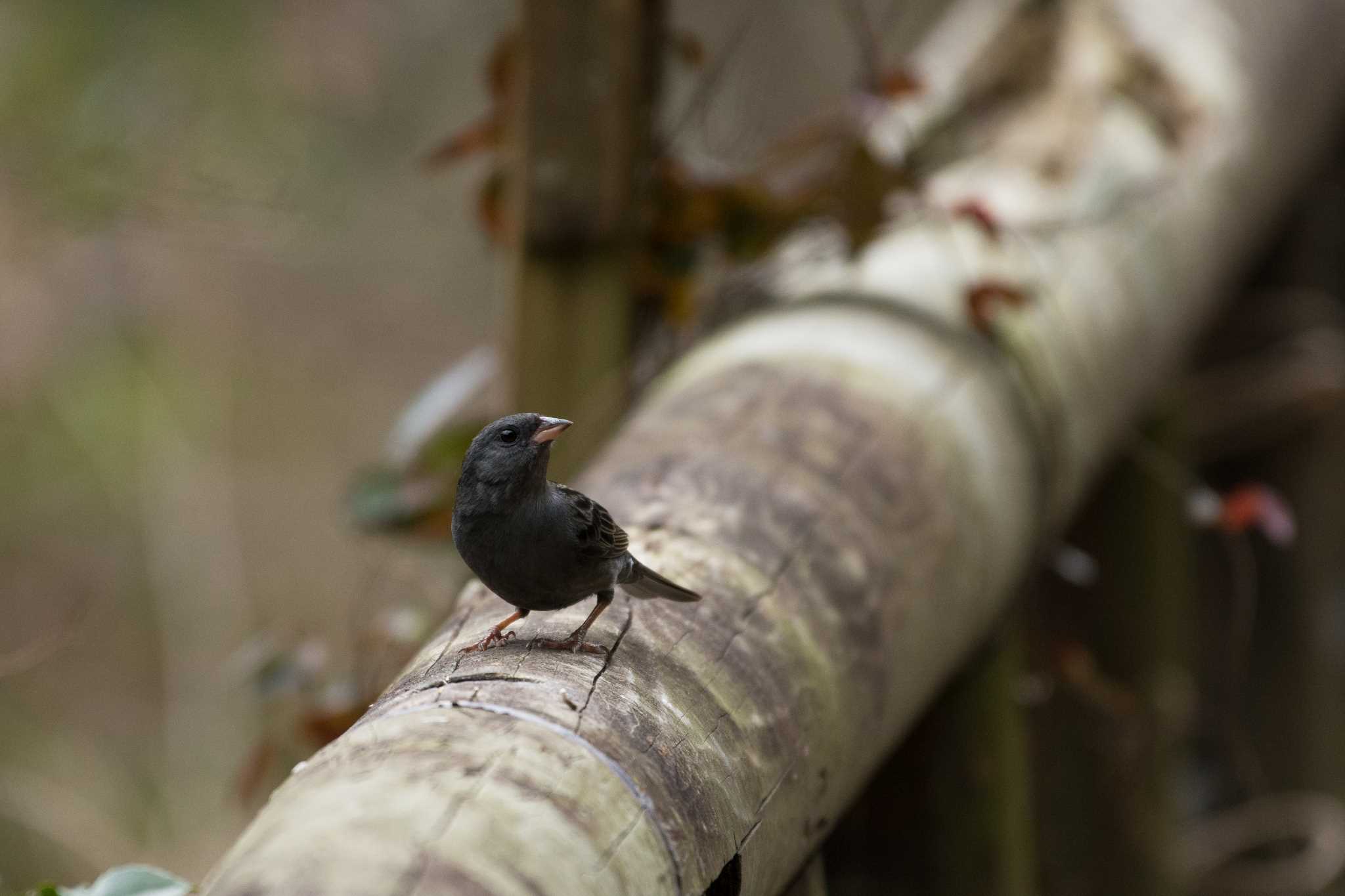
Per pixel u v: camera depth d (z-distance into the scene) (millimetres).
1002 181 8828
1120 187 8578
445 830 3025
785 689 4512
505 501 4566
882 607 5297
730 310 8312
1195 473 13102
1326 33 13180
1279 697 12906
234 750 21000
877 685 5176
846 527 5418
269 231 13875
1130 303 8648
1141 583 10336
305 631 8344
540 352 7695
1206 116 9766
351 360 26750
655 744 3736
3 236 17125
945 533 5996
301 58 22750
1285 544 12109
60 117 18141
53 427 23859
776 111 17562
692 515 5246
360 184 23156
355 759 3340
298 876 2865
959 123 9508
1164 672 10383
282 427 26266
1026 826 7711
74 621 7426
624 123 7469
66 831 19000
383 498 8188
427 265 25344
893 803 7359
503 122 8242
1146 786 10188
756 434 5867
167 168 14570
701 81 8742
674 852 3469
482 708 3615
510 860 3027
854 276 7879
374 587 8781
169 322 24594
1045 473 7344
